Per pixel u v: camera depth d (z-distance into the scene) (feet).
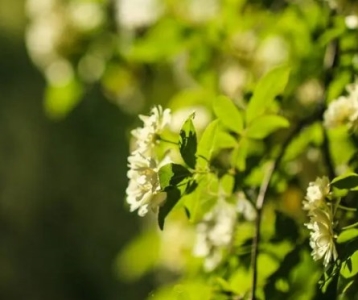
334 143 3.64
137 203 3.14
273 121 3.48
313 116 3.61
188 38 4.18
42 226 13.60
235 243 3.55
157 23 4.36
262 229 3.57
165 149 3.26
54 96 4.55
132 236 13.47
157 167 3.14
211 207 3.52
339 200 3.15
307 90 3.93
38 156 13.32
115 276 13.19
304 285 3.42
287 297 3.42
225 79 4.17
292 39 3.99
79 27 4.51
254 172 3.53
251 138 3.51
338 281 3.14
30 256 13.61
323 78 3.82
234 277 3.50
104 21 4.51
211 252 3.56
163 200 3.16
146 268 4.32
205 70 4.19
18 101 13.58
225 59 4.20
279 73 3.41
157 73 4.55
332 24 3.74
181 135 3.16
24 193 13.47
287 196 3.70
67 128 12.86
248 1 4.10
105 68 4.52
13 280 13.56
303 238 3.45
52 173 13.32
